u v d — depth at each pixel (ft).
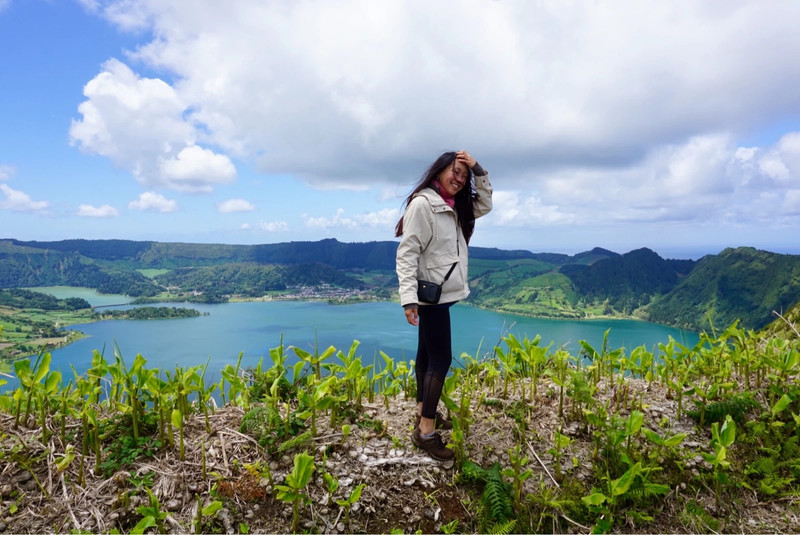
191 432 9.68
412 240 9.22
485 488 8.82
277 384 10.84
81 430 9.23
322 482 8.63
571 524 8.52
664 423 11.03
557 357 12.84
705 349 13.99
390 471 9.16
